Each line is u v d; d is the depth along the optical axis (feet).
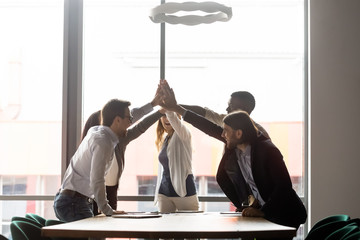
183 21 14.11
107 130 12.16
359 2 21.13
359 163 20.86
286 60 21.81
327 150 20.94
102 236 7.99
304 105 21.62
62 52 22.08
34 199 22.00
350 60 21.08
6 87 22.26
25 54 22.26
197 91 21.81
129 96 21.99
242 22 21.93
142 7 22.16
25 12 22.33
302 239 21.17
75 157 12.36
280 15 21.91
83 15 22.07
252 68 21.81
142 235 7.89
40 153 22.07
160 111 17.19
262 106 21.74
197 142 21.45
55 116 22.08
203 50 21.89
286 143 21.65
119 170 15.31
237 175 12.52
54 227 8.32
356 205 20.80
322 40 21.17
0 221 22.04
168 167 18.72
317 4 21.24
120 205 21.67
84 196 12.26
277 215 10.68
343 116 21.01
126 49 22.07
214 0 13.55
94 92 22.03
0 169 22.13
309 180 21.08
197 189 21.43
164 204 18.74
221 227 8.41
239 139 11.24
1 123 22.24
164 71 21.86
